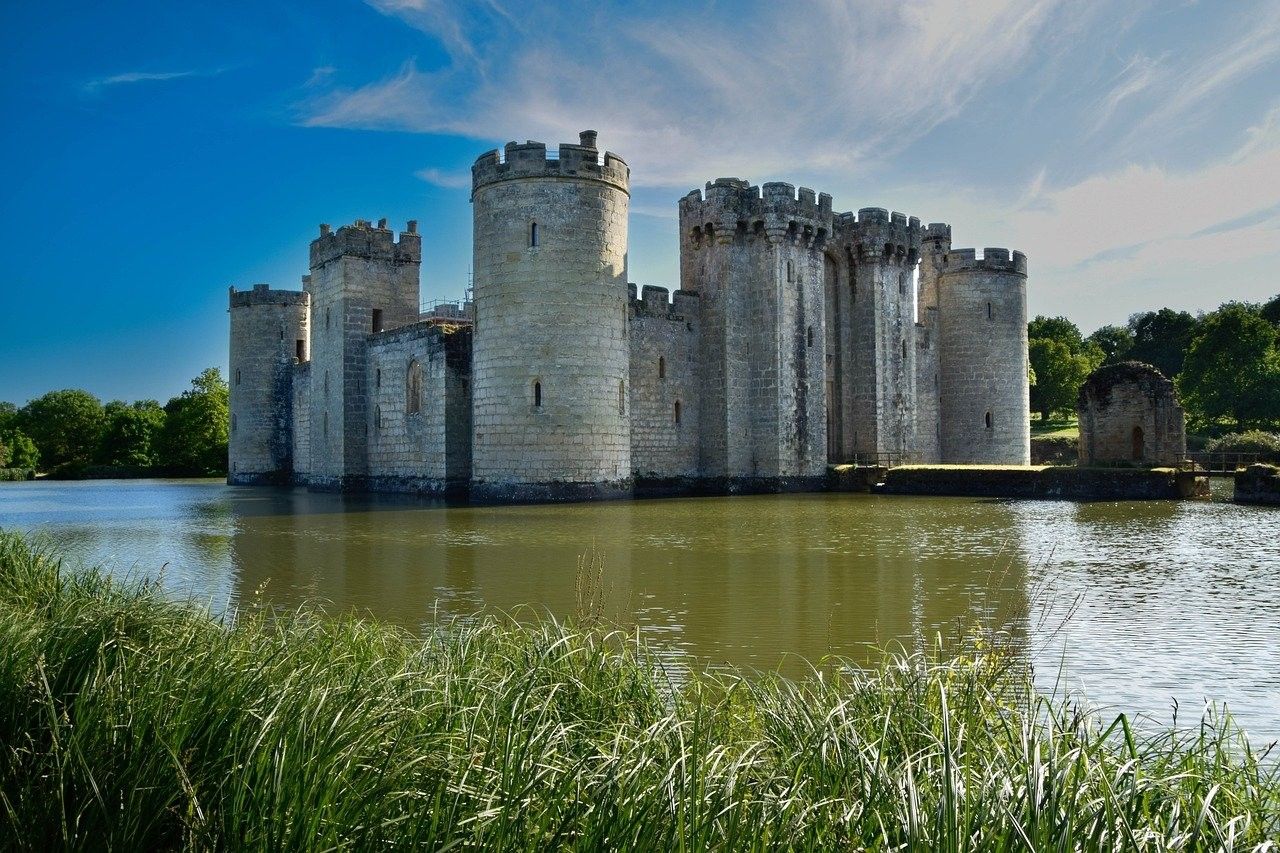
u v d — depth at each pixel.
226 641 9.03
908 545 24.59
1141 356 113.94
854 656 12.69
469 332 49.56
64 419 119.88
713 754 6.31
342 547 25.42
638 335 50.97
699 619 15.23
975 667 8.52
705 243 53.34
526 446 43.50
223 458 99.50
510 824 5.38
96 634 8.39
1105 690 10.98
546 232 43.75
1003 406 61.16
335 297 56.19
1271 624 14.48
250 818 5.55
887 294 56.91
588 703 8.04
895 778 5.75
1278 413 76.94
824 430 53.09
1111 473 42.19
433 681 7.91
